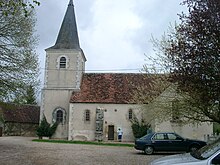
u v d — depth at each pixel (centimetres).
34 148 2331
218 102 1172
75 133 3675
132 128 3616
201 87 1105
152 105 2411
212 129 3247
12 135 4806
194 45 1123
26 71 2286
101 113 3666
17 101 2277
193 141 2080
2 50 2198
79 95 3822
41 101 3872
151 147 2052
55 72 3944
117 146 2848
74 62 3959
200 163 688
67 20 4253
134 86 3912
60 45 4047
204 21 1085
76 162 1563
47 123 3772
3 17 2106
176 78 1201
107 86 3956
